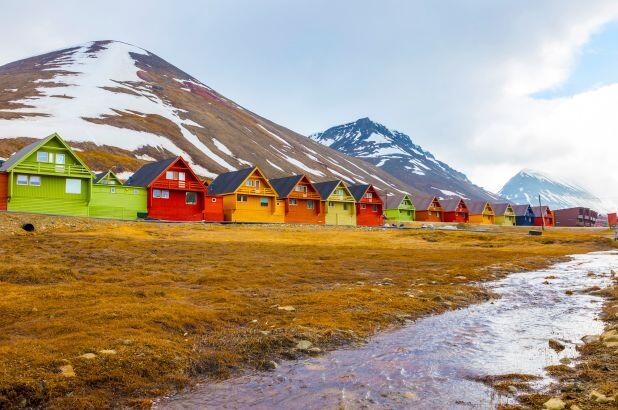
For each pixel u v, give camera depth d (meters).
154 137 162.50
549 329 16.38
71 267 27.56
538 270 35.28
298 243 50.66
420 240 63.50
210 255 35.91
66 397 9.59
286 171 193.88
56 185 58.25
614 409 8.55
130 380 10.66
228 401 9.97
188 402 9.92
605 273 32.09
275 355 13.22
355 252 43.16
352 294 21.88
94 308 16.78
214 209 75.81
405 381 11.15
